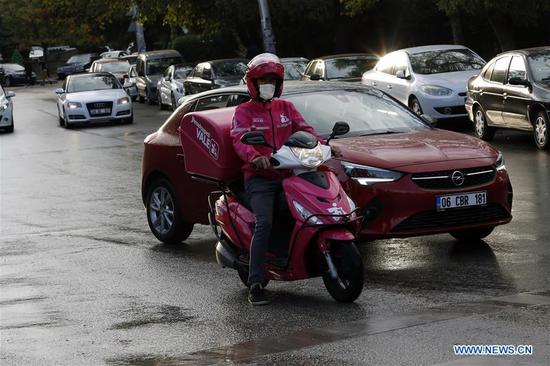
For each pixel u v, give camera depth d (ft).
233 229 30.73
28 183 65.41
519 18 104.68
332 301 29.89
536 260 33.94
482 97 72.59
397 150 35.37
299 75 106.83
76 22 191.21
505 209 35.58
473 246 37.06
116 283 34.30
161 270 36.17
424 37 135.64
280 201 29.50
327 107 39.11
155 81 147.95
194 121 31.89
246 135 28.66
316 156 28.81
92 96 115.55
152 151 41.63
